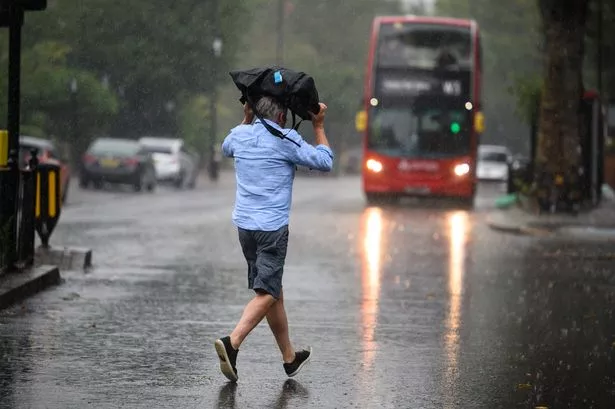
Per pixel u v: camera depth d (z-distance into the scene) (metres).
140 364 17.88
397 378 17.30
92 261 32.69
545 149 58.88
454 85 71.38
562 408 15.52
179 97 115.94
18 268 26.28
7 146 25.80
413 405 15.55
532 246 41.78
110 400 15.40
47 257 30.58
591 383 17.16
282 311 17.02
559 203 57.94
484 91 162.38
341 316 23.53
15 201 26.00
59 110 91.00
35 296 24.95
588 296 27.50
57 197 30.75
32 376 16.78
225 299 25.58
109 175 81.94
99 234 42.59
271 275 16.50
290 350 17.12
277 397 15.85
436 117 71.56
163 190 89.94
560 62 59.03
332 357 18.89
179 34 110.81
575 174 58.53
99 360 18.08
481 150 119.38
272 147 16.47
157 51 109.69
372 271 32.19
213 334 20.81
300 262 34.31
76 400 15.35
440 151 71.56
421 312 24.36
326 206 69.38
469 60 71.44
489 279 30.84
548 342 20.77
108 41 107.31
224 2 113.94
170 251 36.66
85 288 26.67
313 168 16.62
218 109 142.62
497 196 94.62
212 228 46.88
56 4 98.69
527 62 141.12
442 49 71.56
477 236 46.38
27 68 85.94
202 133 129.75
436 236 45.94
